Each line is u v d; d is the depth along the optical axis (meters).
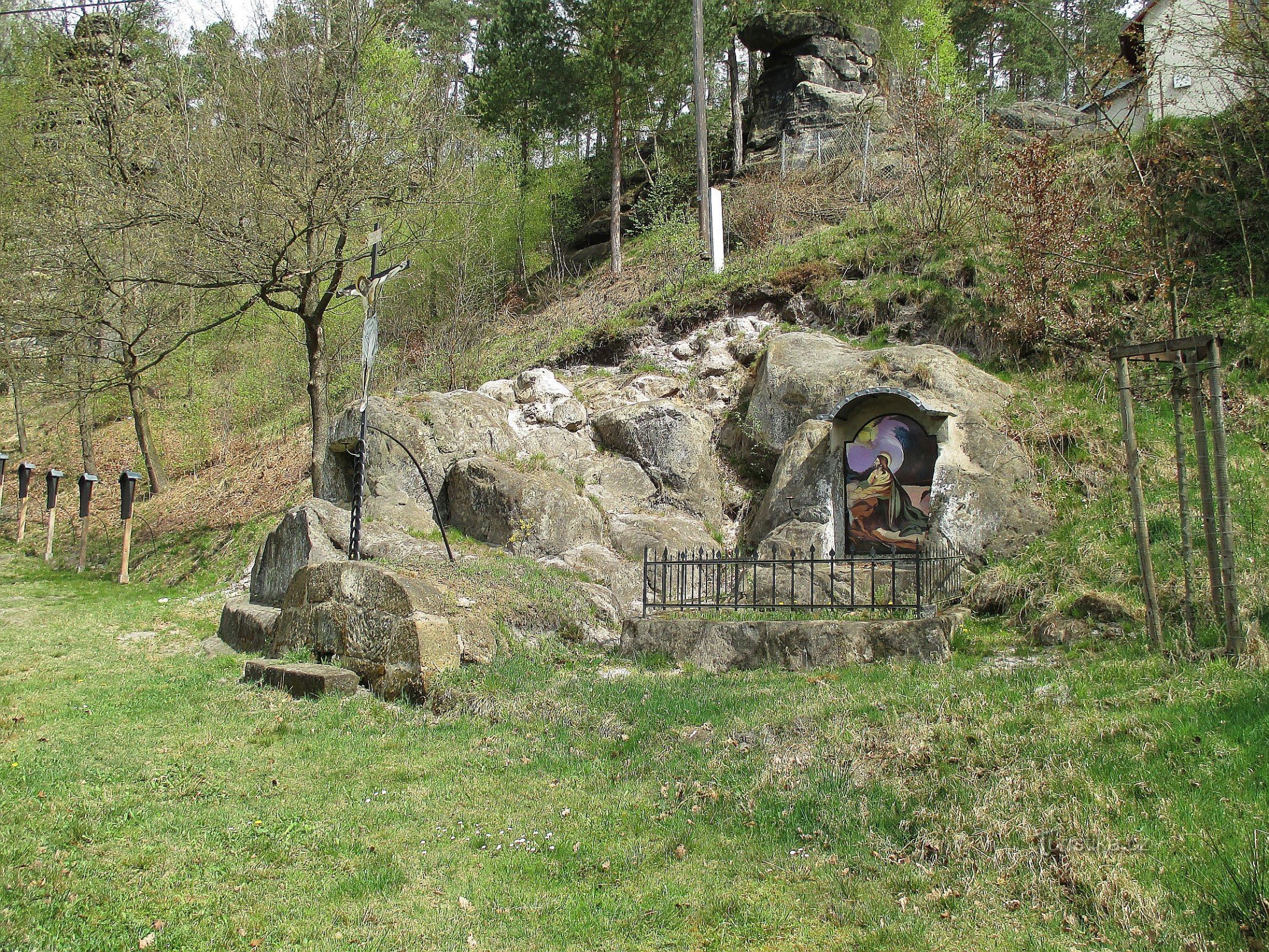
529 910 4.57
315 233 16.14
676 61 26.48
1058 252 12.60
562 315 21.28
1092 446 10.70
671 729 6.94
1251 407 10.66
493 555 11.59
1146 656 7.08
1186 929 3.86
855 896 4.49
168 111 16.67
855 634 8.27
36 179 18.77
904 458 10.96
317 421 15.97
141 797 6.09
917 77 19.02
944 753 5.71
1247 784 4.76
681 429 13.63
